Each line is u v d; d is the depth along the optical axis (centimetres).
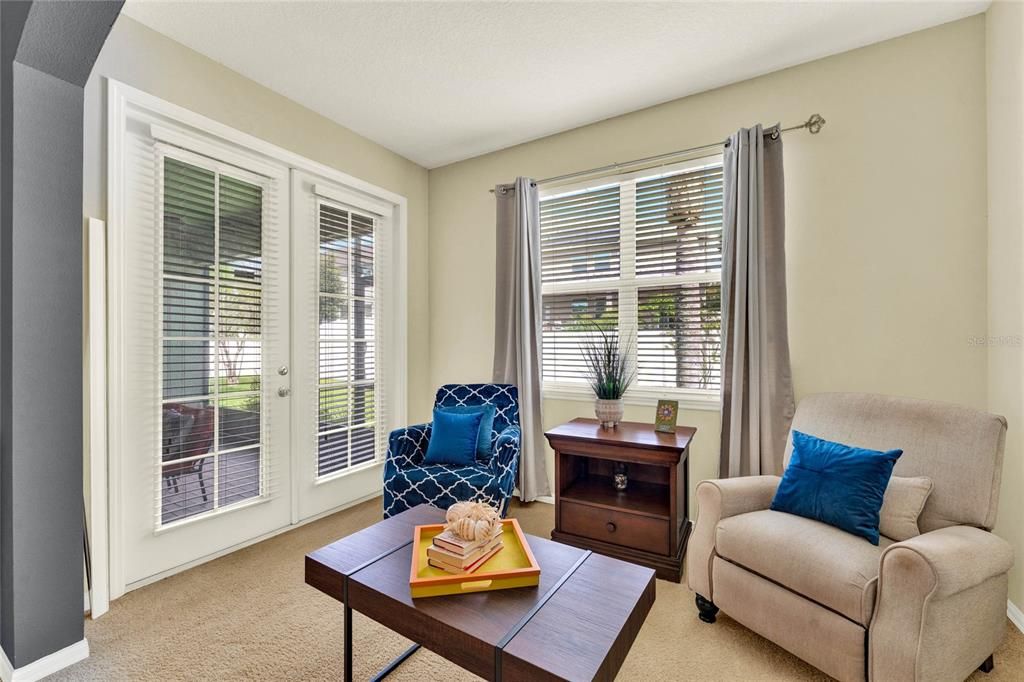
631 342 298
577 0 195
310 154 285
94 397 188
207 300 235
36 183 150
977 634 139
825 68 237
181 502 224
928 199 215
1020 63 178
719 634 177
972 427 164
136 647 168
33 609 150
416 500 237
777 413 237
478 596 122
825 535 158
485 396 297
